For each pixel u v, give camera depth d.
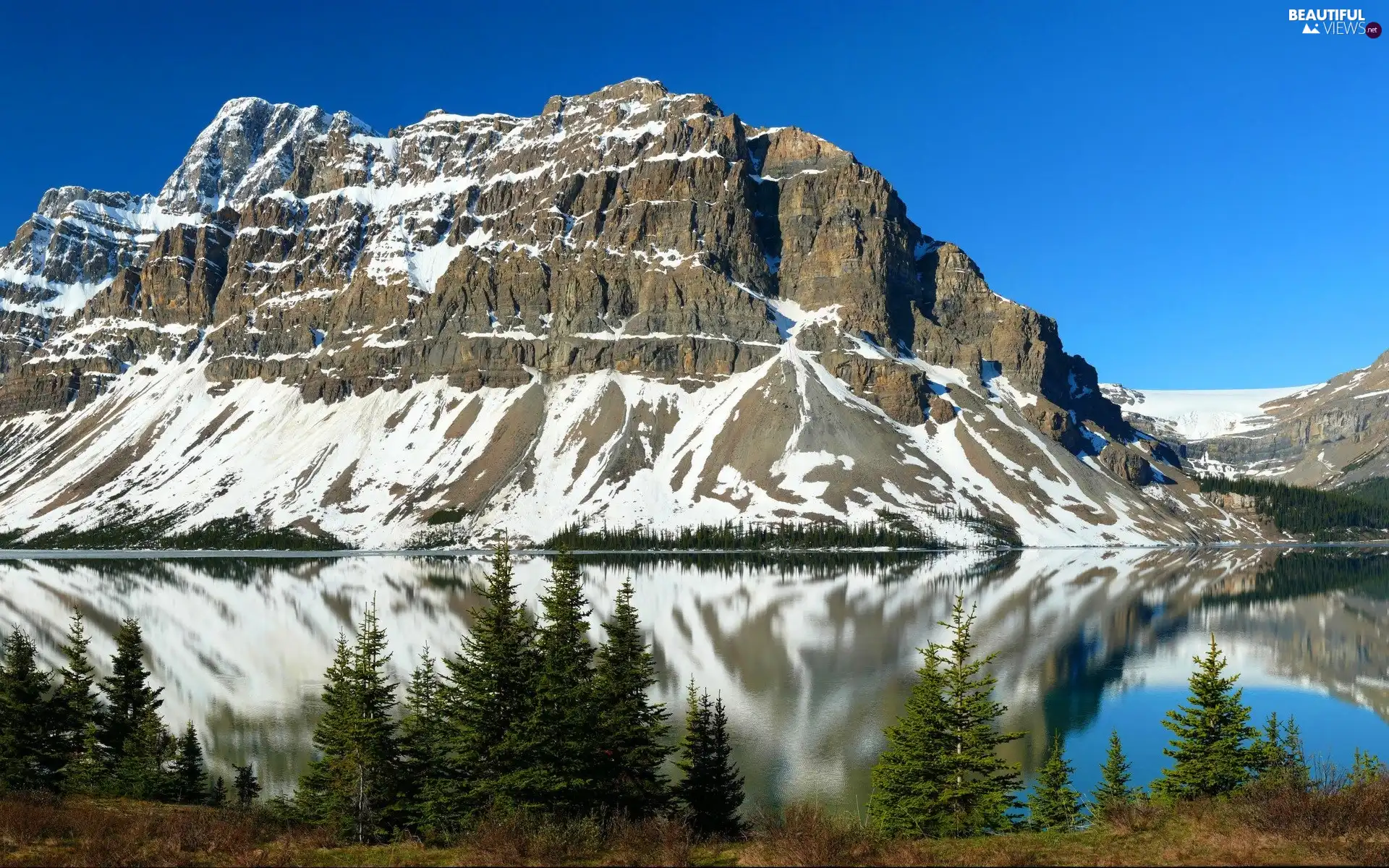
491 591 51.19
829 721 93.31
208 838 38.28
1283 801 35.12
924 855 33.44
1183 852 31.91
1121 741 87.19
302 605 183.50
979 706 52.94
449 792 48.22
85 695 71.50
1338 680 112.50
